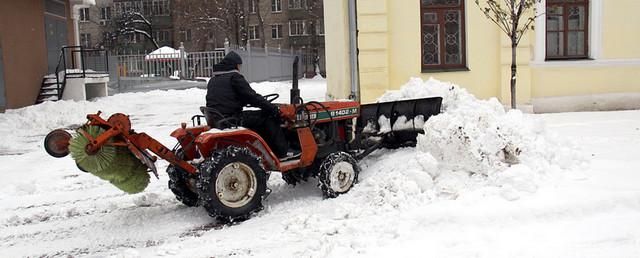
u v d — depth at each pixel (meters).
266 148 6.32
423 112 7.24
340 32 14.12
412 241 5.00
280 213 6.22
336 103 7.06
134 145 5.84
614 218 5.18
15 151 11.60
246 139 6.36
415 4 13.39
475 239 4.94
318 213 6.01
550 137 6.83
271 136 6.62
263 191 6.20
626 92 13.91
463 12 13.71
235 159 5.99
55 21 22.73
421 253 4.73
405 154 7.15
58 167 9.73
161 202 7.11
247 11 50.00
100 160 5.77
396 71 13.48
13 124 15.23
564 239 4.83
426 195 5.84
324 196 6.60
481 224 5.20
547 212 5.29
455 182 6.02
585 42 14.06
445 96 7.75
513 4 10.65
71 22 24.73
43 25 21.42
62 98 20.52
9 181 8.71
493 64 13.63
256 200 6.14
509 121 6.41
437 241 4.95
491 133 6.16
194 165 6.21
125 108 19.28
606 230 4.94
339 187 6.59
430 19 13.68
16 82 19.12
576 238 4.83
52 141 5.94
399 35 13.41
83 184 8.41
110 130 5.75
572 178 6.06
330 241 5.14
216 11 48.91
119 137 5.88
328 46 16.23
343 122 7.20
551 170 6.19
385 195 5.97
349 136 7.24
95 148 5.67
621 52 13.84
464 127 6.21
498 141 6.13
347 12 13.57
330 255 4.83
